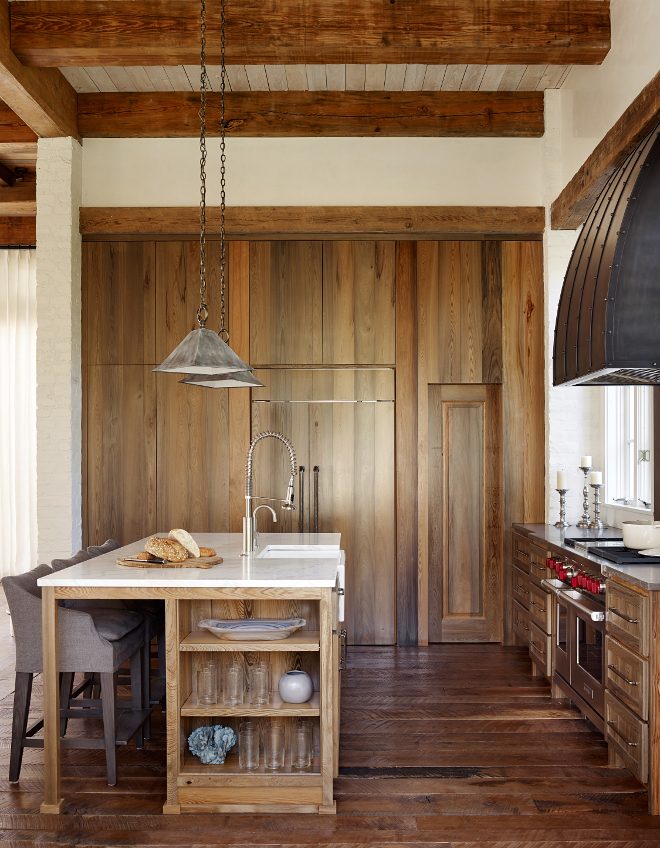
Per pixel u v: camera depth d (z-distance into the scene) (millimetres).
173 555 3160
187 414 5215
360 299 5199
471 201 5230
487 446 5250
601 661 3176
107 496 5207
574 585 3359
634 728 2785
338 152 5254
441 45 4191
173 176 5277
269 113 5215
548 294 5098
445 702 3900
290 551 3775
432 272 5199
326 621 2744
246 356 5203
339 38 4176
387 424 5184
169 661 2779
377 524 5168
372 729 3521
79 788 2947
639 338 2943
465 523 5230
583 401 5066
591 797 2846
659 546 3307
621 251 3000
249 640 2857
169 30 4172
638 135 3611
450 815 2713
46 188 5125
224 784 2756
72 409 5094
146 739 3463
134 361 5230
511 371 5176
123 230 5215
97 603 3662
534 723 3596
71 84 5090
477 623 5207
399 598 5141
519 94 5188
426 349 5176
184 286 5238
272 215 5203
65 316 5094
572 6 4180
